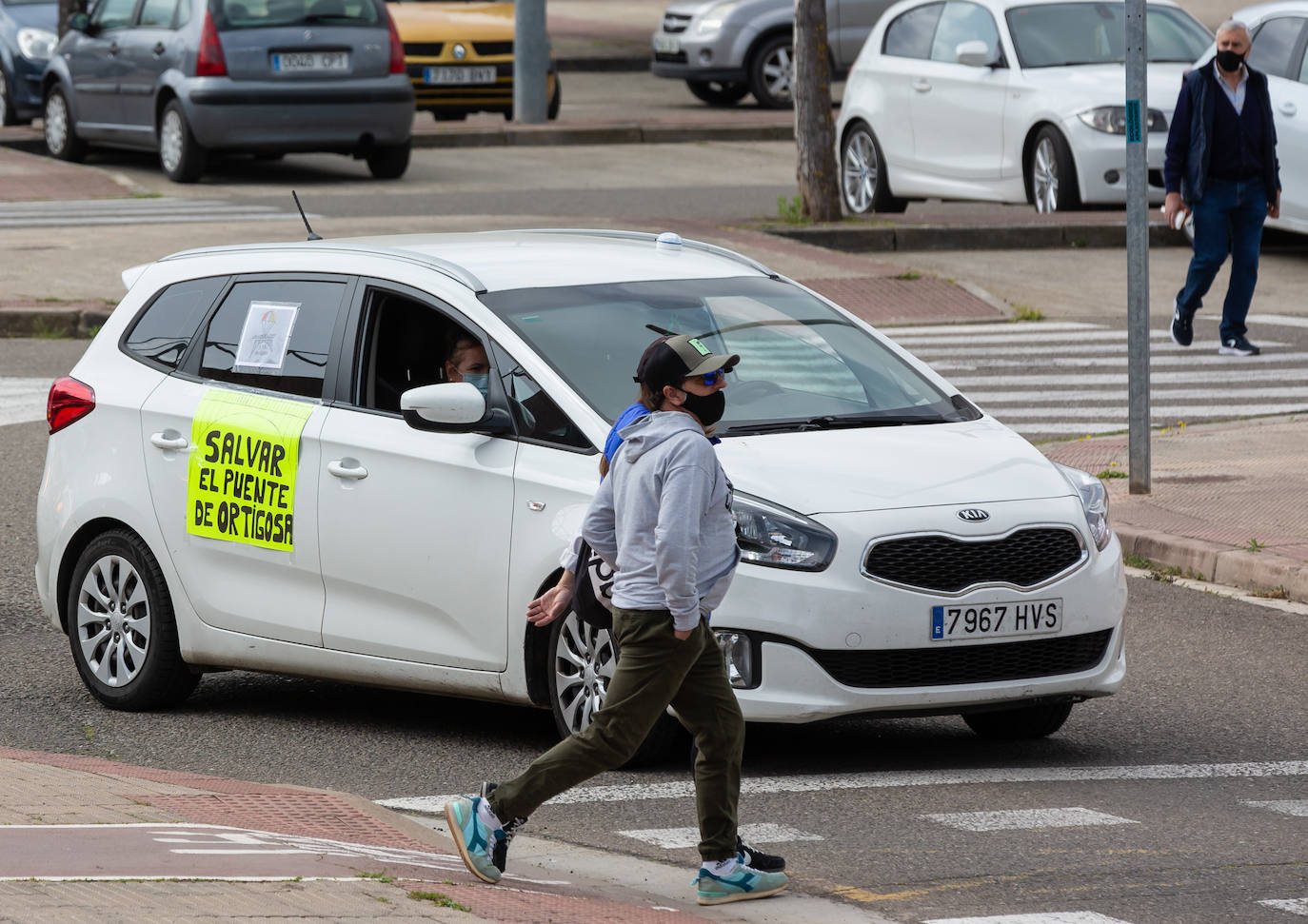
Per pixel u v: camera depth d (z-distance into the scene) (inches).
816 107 2448.3
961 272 2288.4
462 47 3444.9
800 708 786.8
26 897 535.8
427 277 903.7
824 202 2461.9
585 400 839.7
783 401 880.3
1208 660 1026.7
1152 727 914.1
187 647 943.7
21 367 1835.6
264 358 940.0
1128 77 1304.1
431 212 2524.6
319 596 900.6
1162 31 2461.9
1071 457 1438.2
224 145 2677.2
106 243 2297.0
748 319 925.8
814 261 2253.9
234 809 717.9
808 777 827.4
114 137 2866.6
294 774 847.7
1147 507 1293.1
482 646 851.4
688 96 4205.2
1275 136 1792.6
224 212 2504.9
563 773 645.3
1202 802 791.1
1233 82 1785.2
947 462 843.4
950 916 645.3
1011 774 836.0
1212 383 1729.8
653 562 634.8
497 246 972.6
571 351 863.7
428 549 861.2
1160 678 997.8
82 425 987.9
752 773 836.0
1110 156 2365.9
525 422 847.7
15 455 1498.5
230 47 2652.6
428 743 896.3
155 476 952.9
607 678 813.9
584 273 924.6
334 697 995.9
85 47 2886.3
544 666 839.1
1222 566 1176.8
